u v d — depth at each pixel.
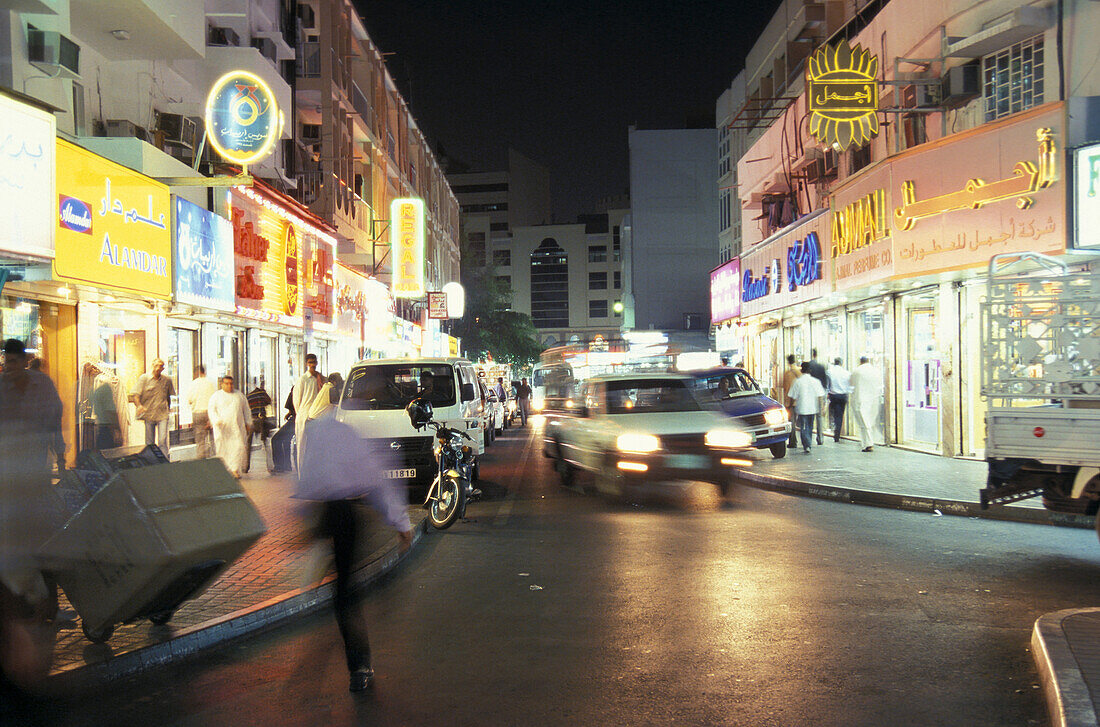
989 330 8.65
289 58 28.39
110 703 4.75
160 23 14.54
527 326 66.06
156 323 16.11
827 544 9.13
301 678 5.13
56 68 11.80
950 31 16.98
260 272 20.48
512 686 4.91
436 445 10.66
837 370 20.44
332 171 29.25
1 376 4.97
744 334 34.09
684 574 7.75
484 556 8.77
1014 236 14.20
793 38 31.62
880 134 20.72
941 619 6.22
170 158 15.52
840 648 5.55
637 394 13.83
